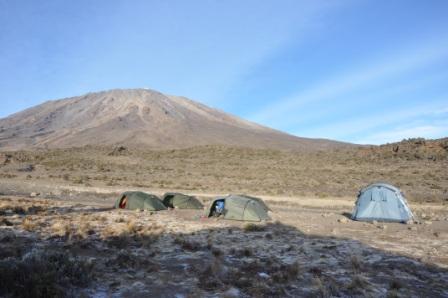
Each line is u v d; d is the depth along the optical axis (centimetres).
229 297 915
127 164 6450
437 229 2023
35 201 2806
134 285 996
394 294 957
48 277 883
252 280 1050
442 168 5256
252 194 3988
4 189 3828
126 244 1457
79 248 1359
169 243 1527
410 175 5016
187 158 7238
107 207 2792
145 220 2130
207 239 1631
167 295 938
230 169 6059
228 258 1315
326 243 1602
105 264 1163
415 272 1187
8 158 6494
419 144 6675
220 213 2347
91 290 937
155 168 6112
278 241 1625
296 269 1134
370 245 1578
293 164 6369
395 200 2316
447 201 3547
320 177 5238
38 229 1664
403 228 2053
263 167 6162
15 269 883
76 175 5162
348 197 3888
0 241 1386
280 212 2723
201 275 1103
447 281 1112
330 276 1121
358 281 1056
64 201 3072
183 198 2888
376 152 6744
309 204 3384
